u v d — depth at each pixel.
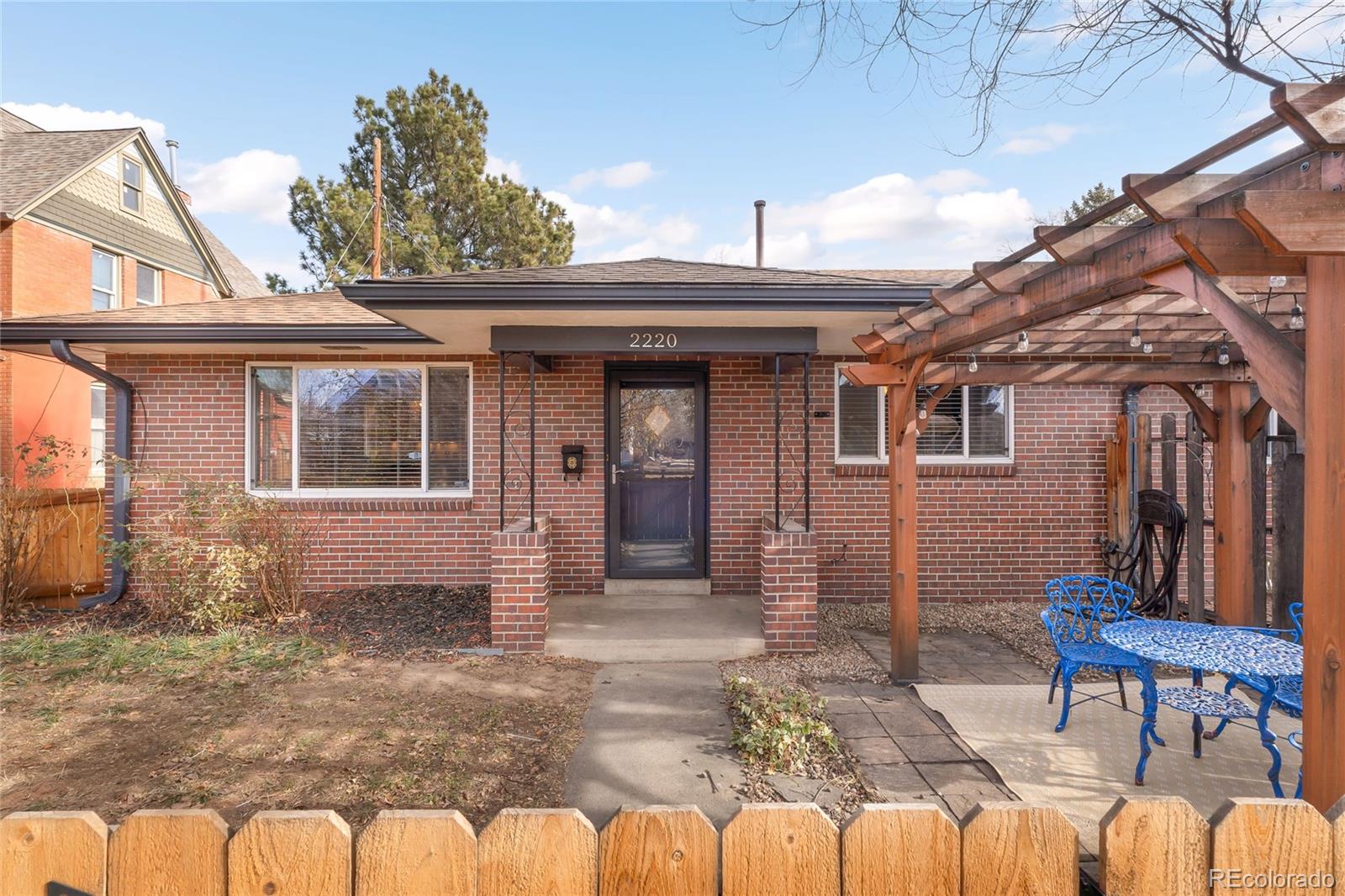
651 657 5.89
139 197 14.72
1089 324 4.84
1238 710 3.69
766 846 1.26
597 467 7.66
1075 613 5.13
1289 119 1.85
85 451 8.71
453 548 7.71
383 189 19.67
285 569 7.06
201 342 7.00
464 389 7.87
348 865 1.25
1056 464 7.84
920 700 4.92
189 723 4.36
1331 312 1.95
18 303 11.79
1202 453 6.40
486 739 4.17
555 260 21.59
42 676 5.20
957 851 1.27
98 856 1.25
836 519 7.72
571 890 1.26
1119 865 1.23
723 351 6.08
